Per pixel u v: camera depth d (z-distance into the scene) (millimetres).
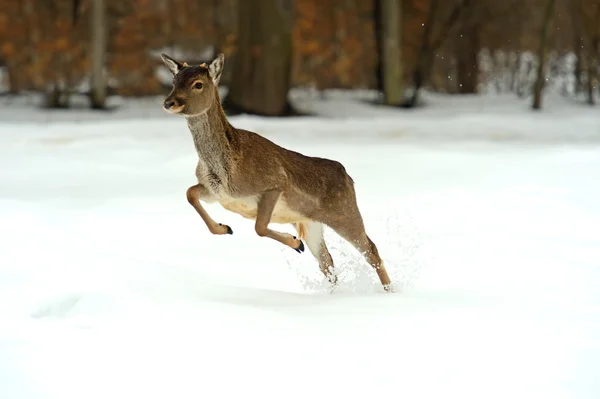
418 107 42750
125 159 24156
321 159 11320
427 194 18391
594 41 44500
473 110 41906
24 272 10711
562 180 20219
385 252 13328
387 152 25594
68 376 7328
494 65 50188
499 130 33125
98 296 9594
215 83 10422
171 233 14531
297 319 9039
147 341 8242
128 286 10195
